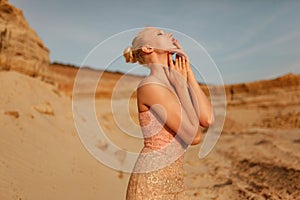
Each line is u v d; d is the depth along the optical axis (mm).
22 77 13391
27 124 9156
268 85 59156
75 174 7227
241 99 56781
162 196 1998
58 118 12312
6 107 9539
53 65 39875
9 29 13305
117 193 6930
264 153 14398
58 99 15344
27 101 11445
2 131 7520
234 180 9305
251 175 10000
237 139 21516
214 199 7285
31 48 15133
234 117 46625
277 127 32125
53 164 7293
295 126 32156
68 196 5781
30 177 5941
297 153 13523
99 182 7344
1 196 4730
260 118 44469
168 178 2025
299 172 8961
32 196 5180
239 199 7270
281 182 8477
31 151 7352
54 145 8789
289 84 57469
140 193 2004
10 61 13359
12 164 6168
